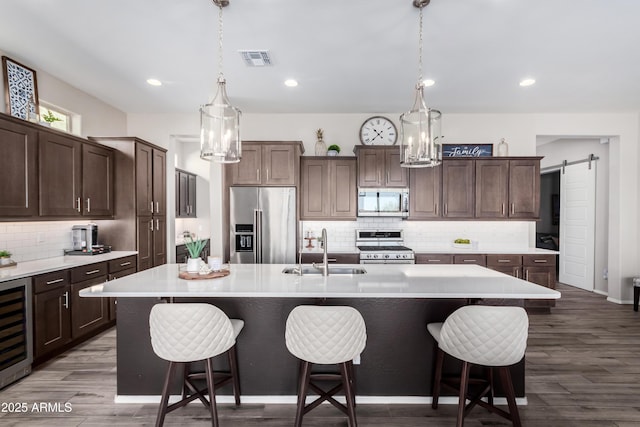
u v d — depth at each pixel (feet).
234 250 14.11
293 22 8.11
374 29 8.41
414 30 8.45
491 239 15.69
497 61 10.18
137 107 14.67
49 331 9.21
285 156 14.32
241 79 11.57
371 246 15.16
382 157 14.55
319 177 14.79
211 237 16.97
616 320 13.20
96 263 10.89
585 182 18.75
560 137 16.10
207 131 7.47
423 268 9.04
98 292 6.27
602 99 13.57
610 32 8.49
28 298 8.54
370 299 7.45
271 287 6.70
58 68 10.73
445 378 7.34
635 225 15.52
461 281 7.32
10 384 8.14
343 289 6.55
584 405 7.38
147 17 7.91
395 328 7.45
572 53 9.64
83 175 11.46
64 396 7.65
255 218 14.01
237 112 7.62
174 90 12.62
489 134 15.60
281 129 15.67
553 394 7.82
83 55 9.85
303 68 10.70
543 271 13.93
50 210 10.14
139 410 7.14
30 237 10.62
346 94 13.03
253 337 7.45
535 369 9.07
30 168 9.46
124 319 7.40
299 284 7.00
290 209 14.19
